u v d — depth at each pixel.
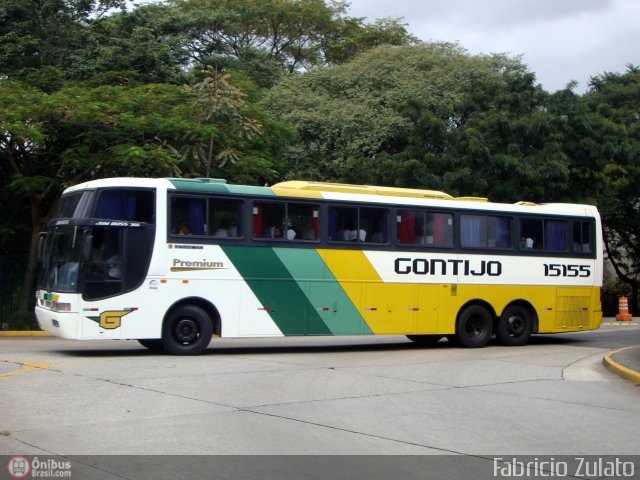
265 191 16.88
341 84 37.66
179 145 24.45
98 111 22.59
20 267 25.53
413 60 38.59
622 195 34.72
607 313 42.50
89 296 15.23
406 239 18.27
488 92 32.94
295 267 16.95
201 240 16.12
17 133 21.34
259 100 34.75
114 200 15.61
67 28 29.94
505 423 9.62
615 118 33.91
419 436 8.82
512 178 29.78
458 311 18.89
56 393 11.12
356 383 12.72
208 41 41.62
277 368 14.42
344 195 17.70
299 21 49.00
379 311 17.75
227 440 8.45
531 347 19.61
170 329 15.93
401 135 33.28
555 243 20.44
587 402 11.21
